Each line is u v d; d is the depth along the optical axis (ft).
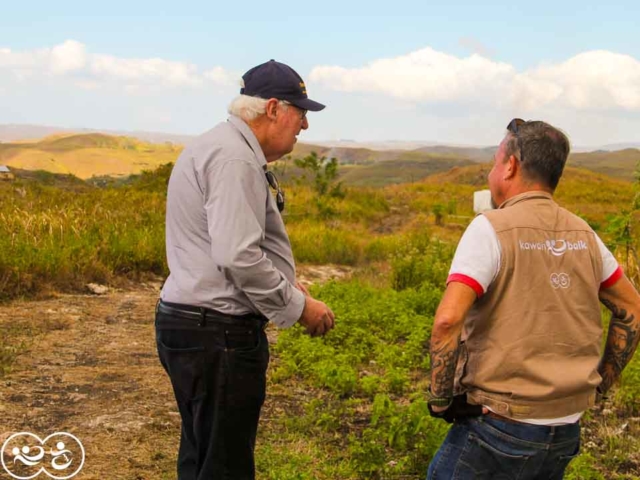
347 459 16.03
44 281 31.78
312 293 33.32
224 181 9.93
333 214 83.87
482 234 8.91
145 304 30.96
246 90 10.72
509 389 8.73
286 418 18.28
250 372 10.50
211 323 10.24
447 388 8.76
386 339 26.89
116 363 21.95
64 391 19.02
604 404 20.31
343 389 20.52
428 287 37.06
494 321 8.87
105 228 40.24
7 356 21.08
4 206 43.06
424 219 95.20
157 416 17.70
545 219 9.12
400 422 16.15
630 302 9.52
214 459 10.57
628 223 32.76
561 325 8.84
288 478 14.44
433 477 9.37
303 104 10.75
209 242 10.25
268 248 10.68
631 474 15.93
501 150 9.61
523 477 9.00
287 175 102.89
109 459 15.11
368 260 57.21
